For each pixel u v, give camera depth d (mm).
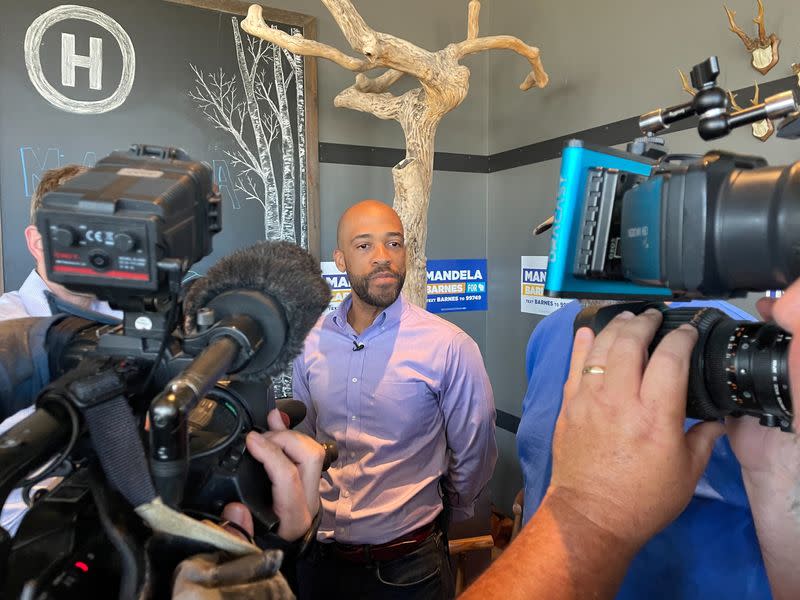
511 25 2994
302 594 1644
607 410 367
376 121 2871
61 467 454
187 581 341
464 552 2209
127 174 427
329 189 2781
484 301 3299
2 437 348
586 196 470
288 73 2574
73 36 2178
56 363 525
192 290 529
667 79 2146
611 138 2406
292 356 501
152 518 353
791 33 1738
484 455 1692
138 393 448
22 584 362
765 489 423
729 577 497
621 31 2334
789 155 1751
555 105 2715
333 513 1559
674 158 498
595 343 411
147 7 2289
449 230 3156
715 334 409
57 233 386
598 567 341
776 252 355
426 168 2264
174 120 2371
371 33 1845
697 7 2018
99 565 386
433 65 2074
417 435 1614
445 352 1633
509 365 3148
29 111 2133
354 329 1736
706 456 375
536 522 372
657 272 420
